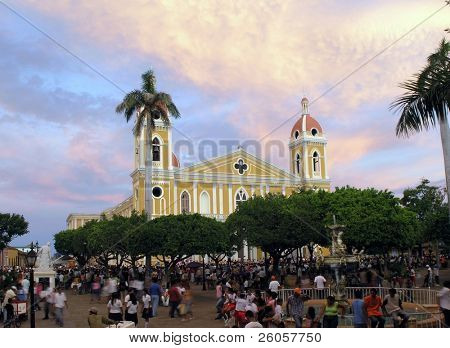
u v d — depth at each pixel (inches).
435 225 1870.1
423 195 2738.7
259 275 1470.2
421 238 1947.6
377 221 1596.9
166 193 2918.3
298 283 1449.3
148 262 1449.3
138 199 2933.1
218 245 1505.9
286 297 991.6
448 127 1154.0
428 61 705.6
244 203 1891.0
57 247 2854.3
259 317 626.5
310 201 1872.5
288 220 1683.1
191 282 1819.6
